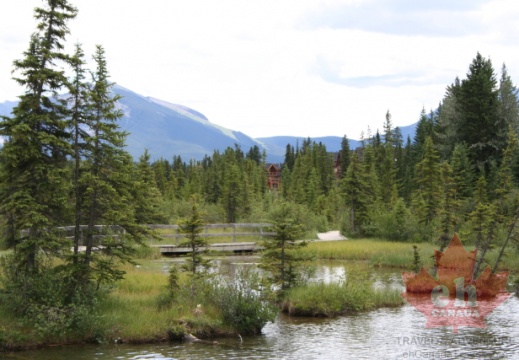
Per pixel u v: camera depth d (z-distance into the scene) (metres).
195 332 16.34
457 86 71.06
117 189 18.14
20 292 16.23
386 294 22.39
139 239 18.53
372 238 48.88
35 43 16.75
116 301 17.94
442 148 66.00
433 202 47.06
